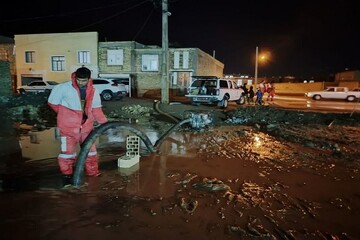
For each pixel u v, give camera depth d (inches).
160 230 138.8
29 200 167.2
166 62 716.0
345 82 1823.3
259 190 192.9
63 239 129.0
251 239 133.0
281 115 564.7
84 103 193.2
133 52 1254.9
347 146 337.4
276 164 255.8
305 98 1285.7
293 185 203.5
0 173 213.5
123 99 865.5
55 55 1288.1
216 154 287.1
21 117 523.8
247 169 239.5
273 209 164.4
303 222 150.0
